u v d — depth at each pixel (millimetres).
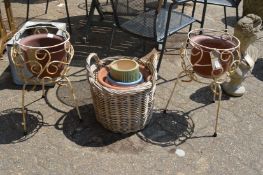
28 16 4398
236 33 2881
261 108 3027
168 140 2646
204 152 2555
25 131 2629
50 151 2510
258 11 4156
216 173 2395
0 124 2729
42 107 2920
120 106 2480
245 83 3369
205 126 2795
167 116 2877
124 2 3090
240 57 2779
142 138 2652
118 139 2631
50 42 2646
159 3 2861
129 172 2371
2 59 3566
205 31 3754
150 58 2729
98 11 4238
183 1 3008
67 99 3023
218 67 2451
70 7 4738
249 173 2408
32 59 2436
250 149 2600
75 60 3561
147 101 2564
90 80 2551
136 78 2553
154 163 2447
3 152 2486
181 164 2451
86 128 2725
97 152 2516
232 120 2869
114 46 3846
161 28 3197
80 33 4074
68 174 2340
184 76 3387
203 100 3078
